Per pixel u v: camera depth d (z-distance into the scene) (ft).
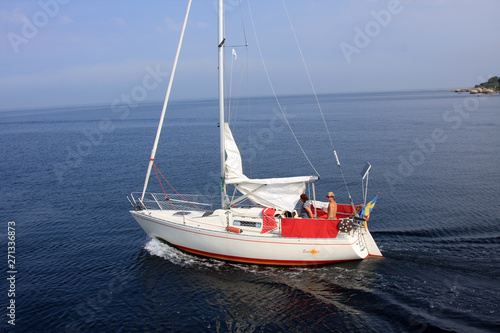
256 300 34.91
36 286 39.24
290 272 40.22
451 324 28.94
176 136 185.47
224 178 43.42
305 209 42.55
